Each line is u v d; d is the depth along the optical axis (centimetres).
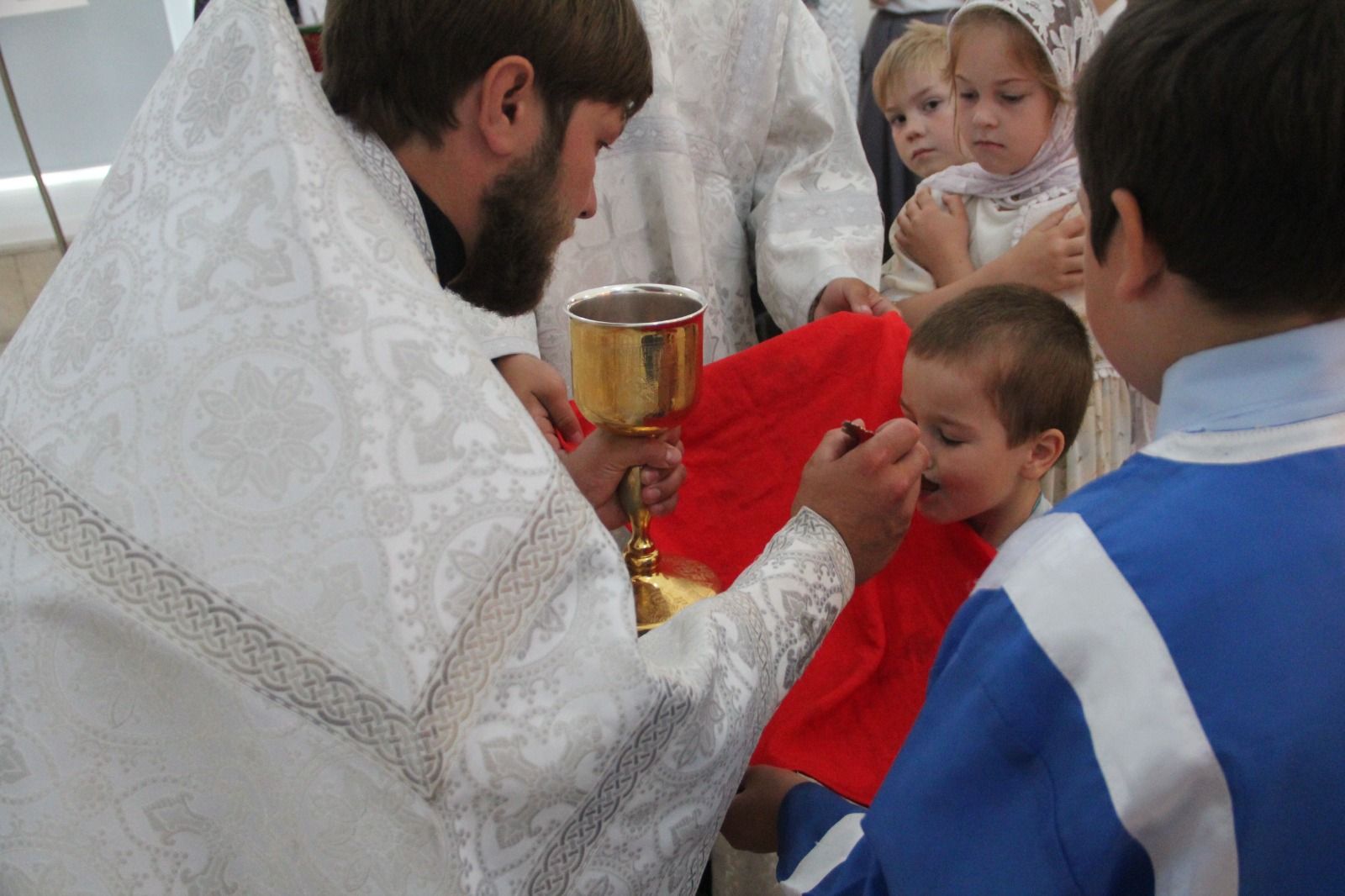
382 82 83
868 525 92
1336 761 51
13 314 278
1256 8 52
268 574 65
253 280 69
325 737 64
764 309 191
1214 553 54
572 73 86
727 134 164
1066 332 107
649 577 107
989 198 159
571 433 133
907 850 61
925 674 102
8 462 71
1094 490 62
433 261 88
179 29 301
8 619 69
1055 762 56
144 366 69
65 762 68
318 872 66
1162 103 55
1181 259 57
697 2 155
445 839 63
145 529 67
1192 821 53
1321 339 56
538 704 65
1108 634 55
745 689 75
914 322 148
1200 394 59
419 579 64
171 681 67
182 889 69
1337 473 55
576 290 159
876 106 292
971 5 146
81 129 302
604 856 69
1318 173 52
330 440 66
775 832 94
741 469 121
